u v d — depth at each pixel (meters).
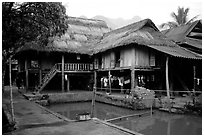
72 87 27.56
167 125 12.57
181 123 12.99
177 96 19.69
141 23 22.55
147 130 11.56
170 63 20.33
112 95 20.52
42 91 24.20
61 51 22.98
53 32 12.88
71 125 9.94
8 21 10.89
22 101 18.05
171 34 27.66
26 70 24.22
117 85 24.33
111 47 21.00
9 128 9.05
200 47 22.17
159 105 17.33
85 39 27.23
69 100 21.98
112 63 22.44
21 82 28.80
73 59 26.38
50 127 9.56
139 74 21.70
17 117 11.68
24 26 11.91
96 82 25.34
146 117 14.68
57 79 26.59
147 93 17.78
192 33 26.11
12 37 12.14
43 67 25.23
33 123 10.30
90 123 10.35
